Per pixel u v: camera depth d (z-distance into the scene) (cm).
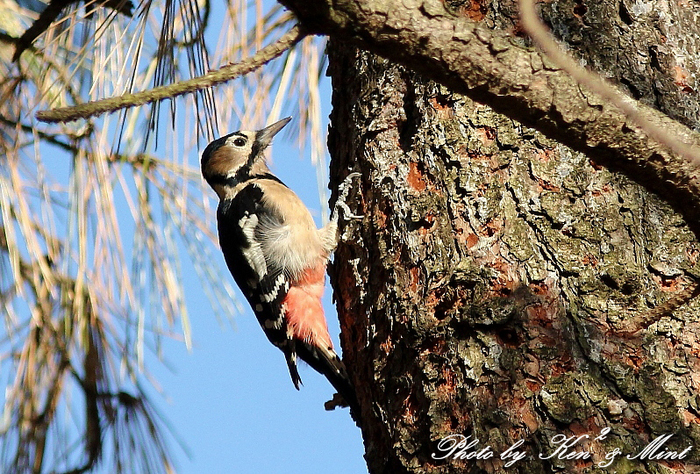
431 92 672
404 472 606
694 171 452
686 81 649
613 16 665
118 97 421
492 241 611
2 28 768
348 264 723
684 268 588
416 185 664
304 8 408
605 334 573
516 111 447
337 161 780
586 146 455
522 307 584
